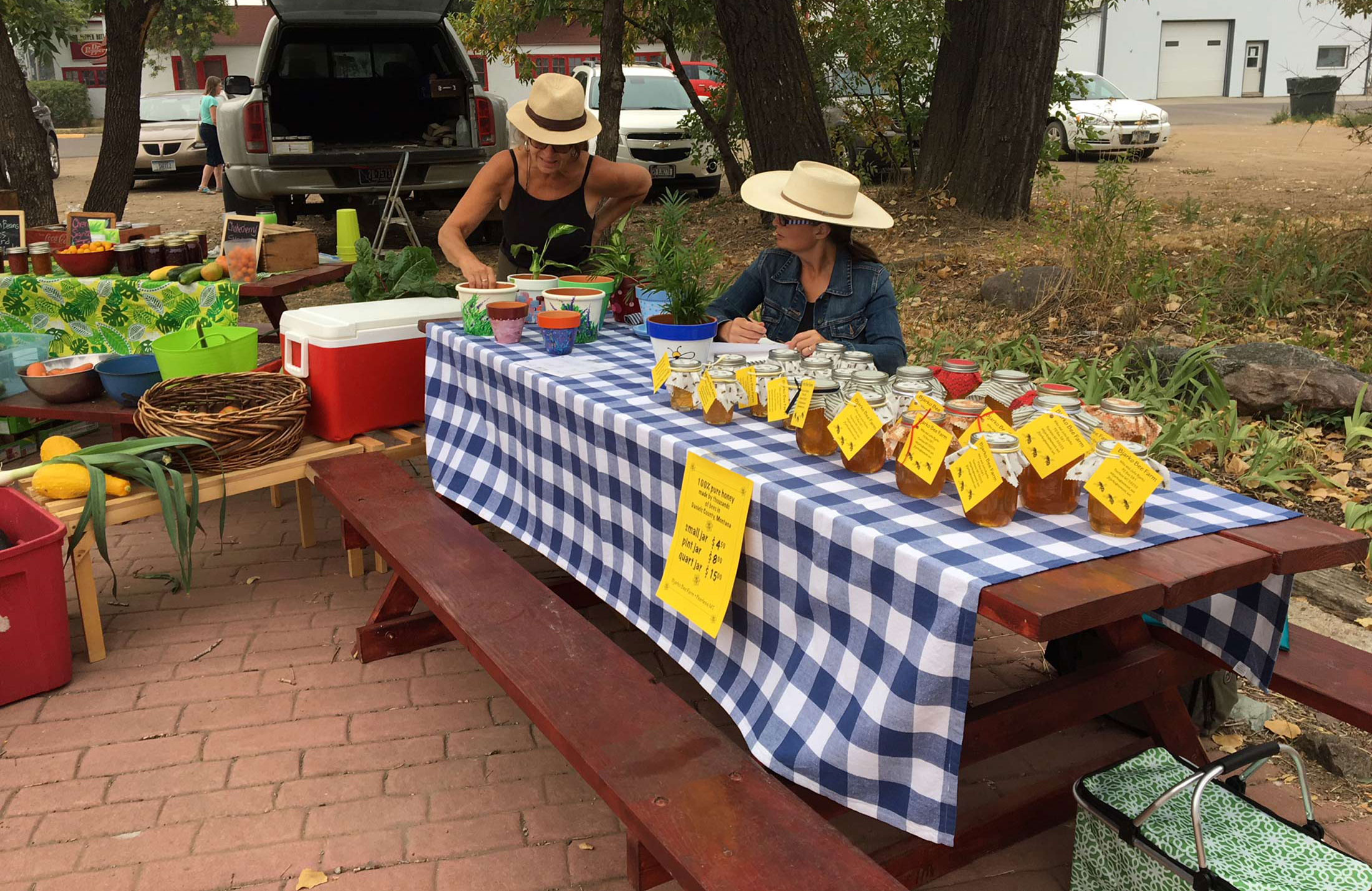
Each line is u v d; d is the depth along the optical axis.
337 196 9.55
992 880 2.34
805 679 1.93
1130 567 1.63
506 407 3.07
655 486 2.33
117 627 3.49
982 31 9.03
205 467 3.45
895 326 3.21
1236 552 1.70
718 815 1.73
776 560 1.98
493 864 2.38
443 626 3.36
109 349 4.91
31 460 4.84
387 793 2.63
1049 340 5.91
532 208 4.09
